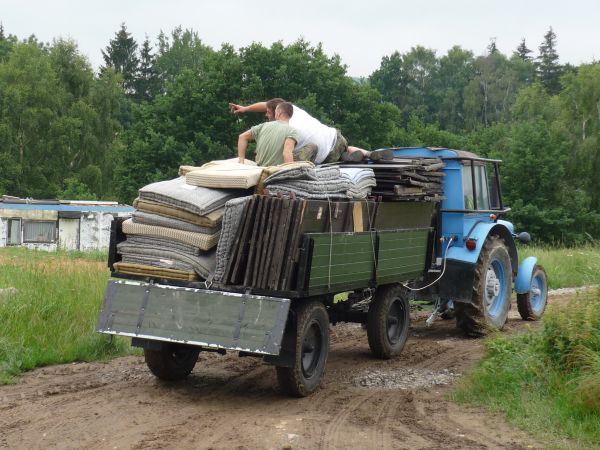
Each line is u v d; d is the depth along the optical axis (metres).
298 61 38.59
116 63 90.81
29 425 6.32
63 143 56.94
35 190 56.00
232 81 38.38
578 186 48.88
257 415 6.73
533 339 7.83
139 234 7.31
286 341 7.19
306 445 5.88
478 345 10.57
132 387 7.75
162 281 7.22
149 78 91.69
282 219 6.82
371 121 40.09
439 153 10.88
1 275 11.30
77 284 11.09
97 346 9.25
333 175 7.60
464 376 8.40
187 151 36.72
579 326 7.39
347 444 5.93
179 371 7.96
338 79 38.75
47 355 8.82
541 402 6.83
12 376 8.10
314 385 7.57
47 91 58.28
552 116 55.06
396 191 8.41
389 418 6.73
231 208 6.88
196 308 6.95
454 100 88.06
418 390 7.84
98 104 61.47
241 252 6.93
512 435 6.22
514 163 41.56
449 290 10.83
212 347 7.48
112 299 7.22
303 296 6.90
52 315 9.78
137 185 38.47
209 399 7.33
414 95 91.19
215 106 38.03
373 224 8.25
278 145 8.22
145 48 92.19
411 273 9.25
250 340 6.76
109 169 59.69
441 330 11.97
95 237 38.03
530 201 41.50
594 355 6.93
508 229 12.03
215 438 6.01
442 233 10.95
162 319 7.04
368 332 9.20
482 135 55.59
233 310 6.85
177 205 7.10
